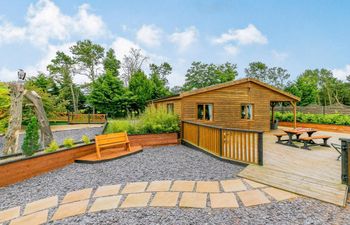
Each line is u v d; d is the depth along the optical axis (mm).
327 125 12453
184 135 9023
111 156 6332
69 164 5914
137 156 6668
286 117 15852
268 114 12602
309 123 13781
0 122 10445
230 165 5473
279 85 50531
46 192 4059
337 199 3291
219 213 3053
